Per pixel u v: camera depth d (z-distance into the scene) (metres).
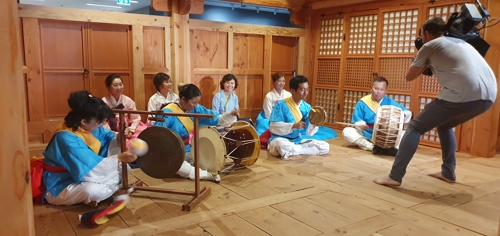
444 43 2.61
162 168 2.40
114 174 2.40
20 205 0.83
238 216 2.28
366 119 4.34
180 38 4.77
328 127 5.63
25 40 3.92
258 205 2.46
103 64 4.43
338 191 2.76
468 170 3.41
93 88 4.41
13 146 0.81
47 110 4.17
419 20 4.49
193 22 4.91
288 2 5.63
